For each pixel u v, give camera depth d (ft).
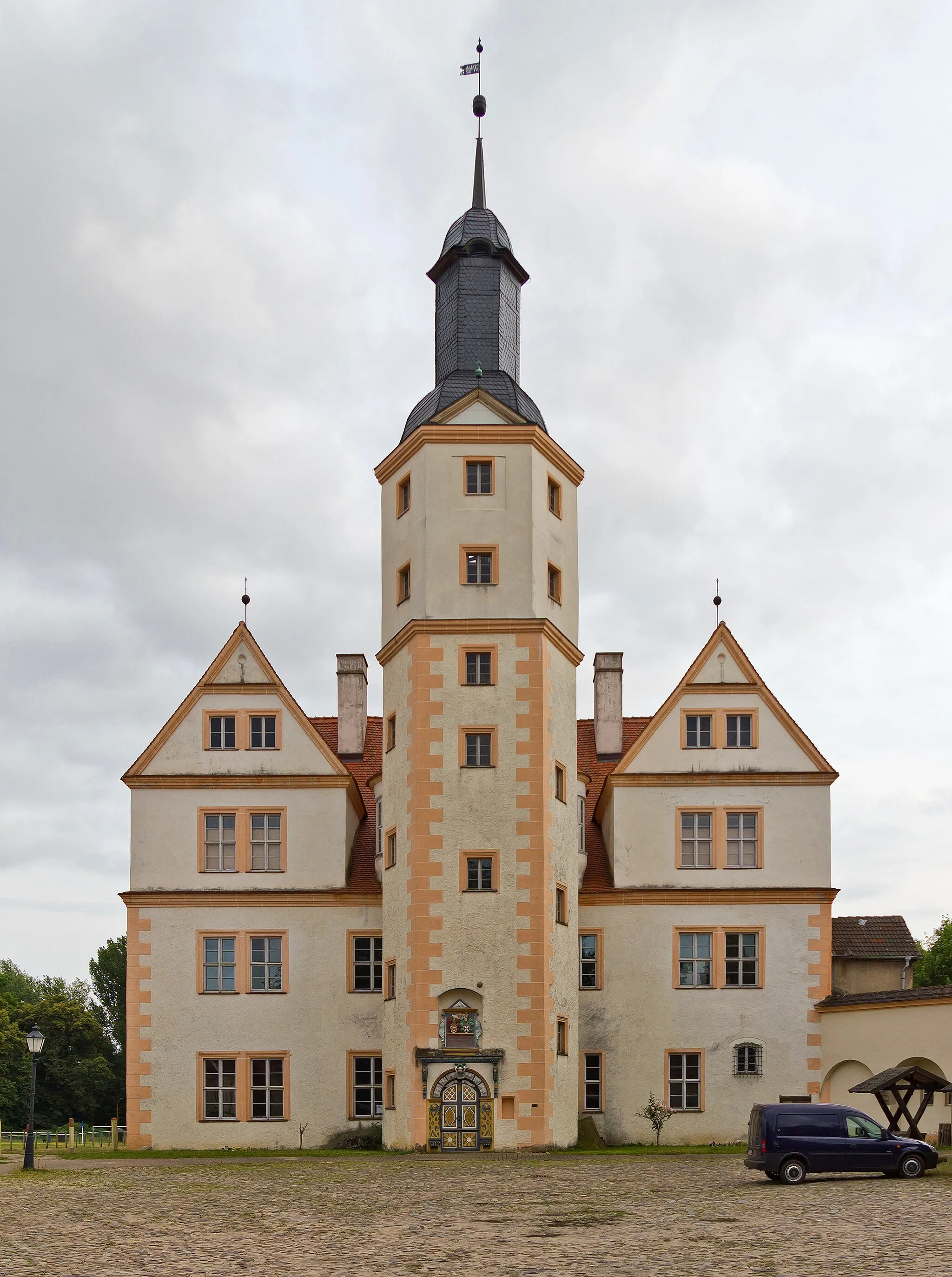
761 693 163.22
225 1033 156.76
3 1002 289.94
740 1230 75.20
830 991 156.87
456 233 161.38
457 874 142.00
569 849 149.79
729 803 161.17
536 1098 137.69
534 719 145.28
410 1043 139.64
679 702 163.32
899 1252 66.90
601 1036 156.35
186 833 161.17
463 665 146.61
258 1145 154.10
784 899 158.61
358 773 175.32
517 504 149.89
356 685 180.86
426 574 148.25
